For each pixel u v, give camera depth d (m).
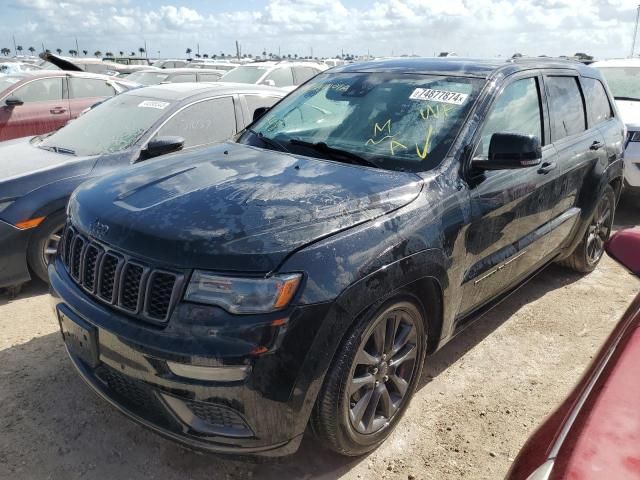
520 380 3.40
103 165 4.61
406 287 2.66
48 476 2.55
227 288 2.14
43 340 3.73
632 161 6.60
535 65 3.90
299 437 2.30
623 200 7.91
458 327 3.21
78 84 9.13
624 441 1.35
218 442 2.22
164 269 2.21
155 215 2.42
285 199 2.50
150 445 2.77
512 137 2.88
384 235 2.46
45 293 4.50
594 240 4.97
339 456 2.72
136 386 2.32
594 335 3.98
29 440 2.77
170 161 3.22
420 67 3.73
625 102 7.64
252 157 3.20
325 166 2.98
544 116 3.84
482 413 3.07
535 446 1.50
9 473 2.55
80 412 2.99
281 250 2.21
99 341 2.37
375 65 3.99
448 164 2.95
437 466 2.67
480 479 2.60
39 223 4.27
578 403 1.58
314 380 2.23
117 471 2.59
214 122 5.51
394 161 3.04
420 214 2.66
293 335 2.16
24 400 3.07
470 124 3.13
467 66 3.61
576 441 1.37
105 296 2.41
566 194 4.05
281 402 2.17
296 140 3.46
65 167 4.47
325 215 2.40
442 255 2.73
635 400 1.49
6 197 4.19
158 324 2.21
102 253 2.42
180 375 2.15
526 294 4.66
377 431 2.68
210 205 2.46
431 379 3.39
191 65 22.34
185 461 2.67
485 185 3.09
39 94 8.62
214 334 2.12
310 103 3.82
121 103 5.57
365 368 2.55
